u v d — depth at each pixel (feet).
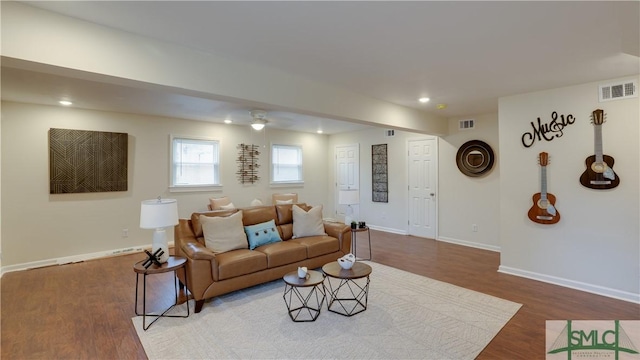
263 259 11.32
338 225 14.56
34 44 6.21
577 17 6.63
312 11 6.43
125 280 12.52
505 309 9.71
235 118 18.65
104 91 12.19
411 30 7.29
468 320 9.00
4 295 10.98
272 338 8.11
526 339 8.02
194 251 9.96
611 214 10.71
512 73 10.28
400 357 7.25
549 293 10.98
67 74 7.02
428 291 11.19
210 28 7.21
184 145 19.10
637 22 6.64
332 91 11.85
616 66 9.59
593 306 9.91
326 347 7.68
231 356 7.34
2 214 13.70
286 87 10.41
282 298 10.68
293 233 14.25
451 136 18.65
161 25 7.06
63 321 9.05
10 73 9.98
